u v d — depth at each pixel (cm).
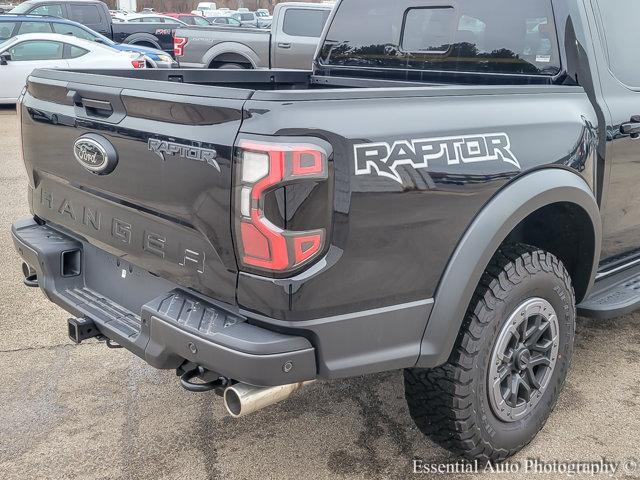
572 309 275
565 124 267
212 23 2933
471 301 242
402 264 215
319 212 194
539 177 251
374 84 372
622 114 298
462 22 335
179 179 209
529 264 250
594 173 286
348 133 199
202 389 212
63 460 269
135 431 290
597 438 288
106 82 235
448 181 222
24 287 448
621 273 347
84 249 281
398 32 370
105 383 328
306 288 195
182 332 206
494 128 239
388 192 207
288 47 1190
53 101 265
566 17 290
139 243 237
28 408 304
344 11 400
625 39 313
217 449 278
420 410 252
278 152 186
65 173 265
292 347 198
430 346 227
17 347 364
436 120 223
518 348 257
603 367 348
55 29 1370
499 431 257
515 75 312
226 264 203
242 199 192
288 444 282
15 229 302
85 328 255
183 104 203
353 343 210
